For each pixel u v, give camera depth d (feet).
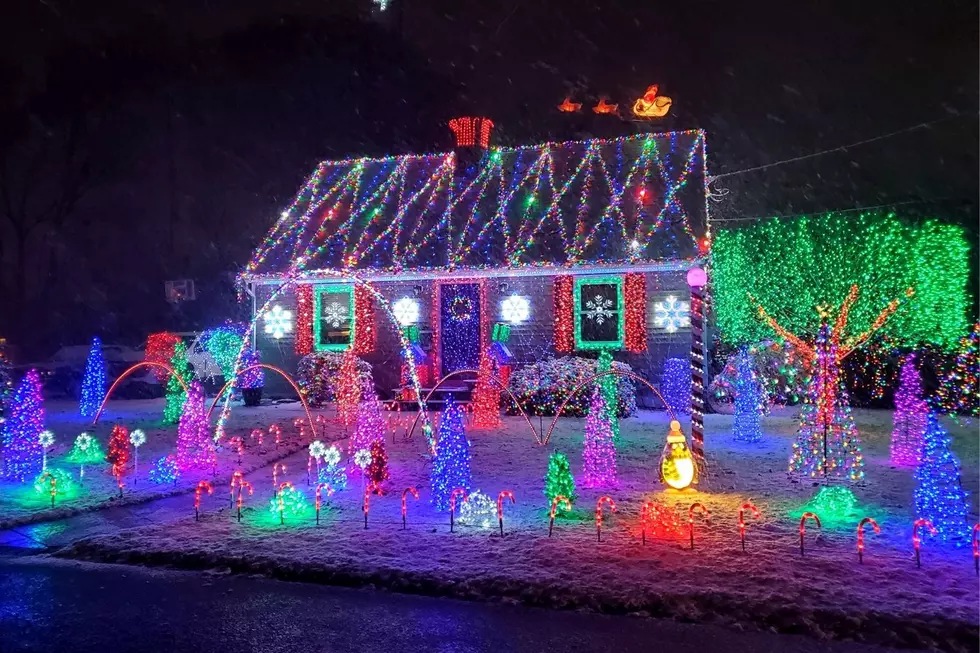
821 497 25.45
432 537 22.58
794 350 58.18
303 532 23.31
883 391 58.34
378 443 29.78
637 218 58.65
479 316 61.57
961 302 60.95
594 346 58.70
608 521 24.35
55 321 103.04
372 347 62.95
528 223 60.90
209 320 107.55
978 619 15.99
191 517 25.72
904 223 66.03
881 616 16.24
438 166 69.67
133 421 51.98
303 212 68.90
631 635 16.06
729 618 16.66
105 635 16.51
